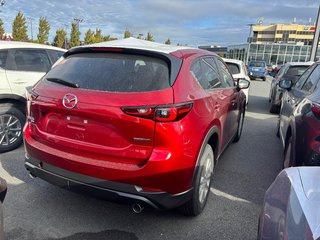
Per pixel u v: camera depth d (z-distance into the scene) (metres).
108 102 2.52
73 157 2.69
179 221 3.09
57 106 2.73
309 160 3.01
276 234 1.69
